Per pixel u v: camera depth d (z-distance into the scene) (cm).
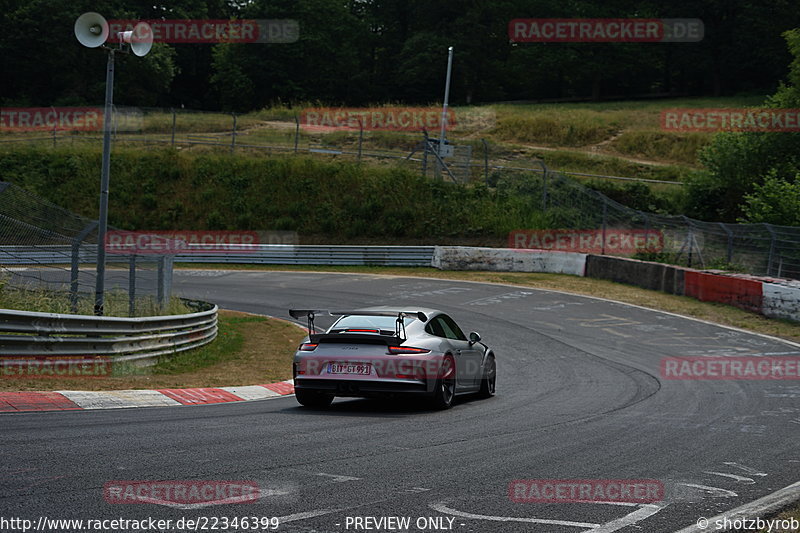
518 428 3353
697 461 2723
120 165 17125
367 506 2019
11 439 2667
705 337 7550
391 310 4147
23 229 5722
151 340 5616
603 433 3259
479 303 9906
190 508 1942
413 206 15750
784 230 9644
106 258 6462
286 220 15662
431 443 2941
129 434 2888
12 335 4359
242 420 3406
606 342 7319
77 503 1944
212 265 14262
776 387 4994
